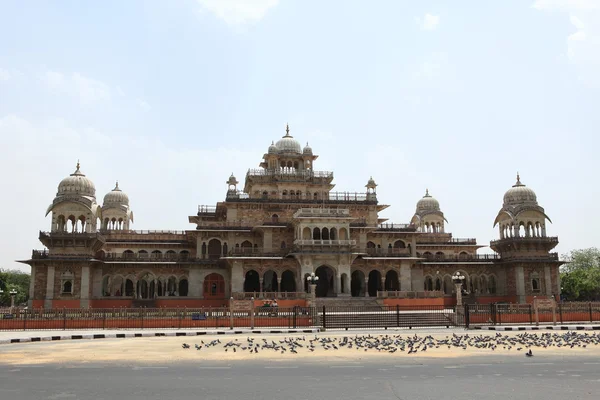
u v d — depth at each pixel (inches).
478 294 3324.3
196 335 1638.8
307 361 1002.7
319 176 3425.2
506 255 3395.7
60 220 2920.8
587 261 4862.2
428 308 2292.1
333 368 911.7
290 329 1771.7
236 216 3240.7
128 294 3479.3
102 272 3083.2
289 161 3508.9
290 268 3051.2
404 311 2429.9
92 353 1143.6
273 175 3385.8
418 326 1968.5
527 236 3331.7
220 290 3198.8
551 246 3319.4
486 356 1066.1
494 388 726.5
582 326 1834.4
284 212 3277.6
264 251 3043.8
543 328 1803.6
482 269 3459.6
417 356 1070.4
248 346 1254.3
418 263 3341.5
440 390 711.7
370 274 3356.3
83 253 2849.4
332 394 685.3
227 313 1924.2
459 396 673.0
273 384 757.9
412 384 756.0
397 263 3171.8
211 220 3582.7
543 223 3336.6
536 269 3297.2
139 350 1201.4
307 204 3275.1
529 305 2015.3
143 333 1608.0
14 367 935.7
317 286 3198.8
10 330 1769.2
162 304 3009.4
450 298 3198.8
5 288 4471.0
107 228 3818.9
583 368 906.7
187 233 3255.4
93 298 2947.8
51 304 2780.5
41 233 2800.2
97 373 863.7
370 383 764.6
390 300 2741.1
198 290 3161.9
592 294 4296.3
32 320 1806.1
